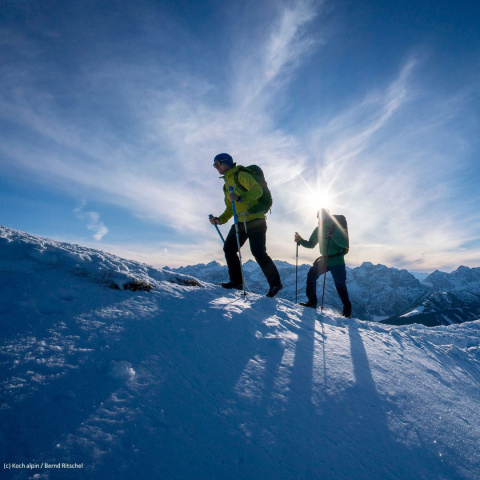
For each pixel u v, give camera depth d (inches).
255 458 52.7
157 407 58.4
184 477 45.7
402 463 60.3
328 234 193.2
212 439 54.4
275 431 60.5
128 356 71.9
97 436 48.1
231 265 183.8
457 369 136.6
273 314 137.9
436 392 98.7
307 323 140.9
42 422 47.8
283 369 86.7
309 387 80.2
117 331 81.0
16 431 44.9
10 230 132.5
